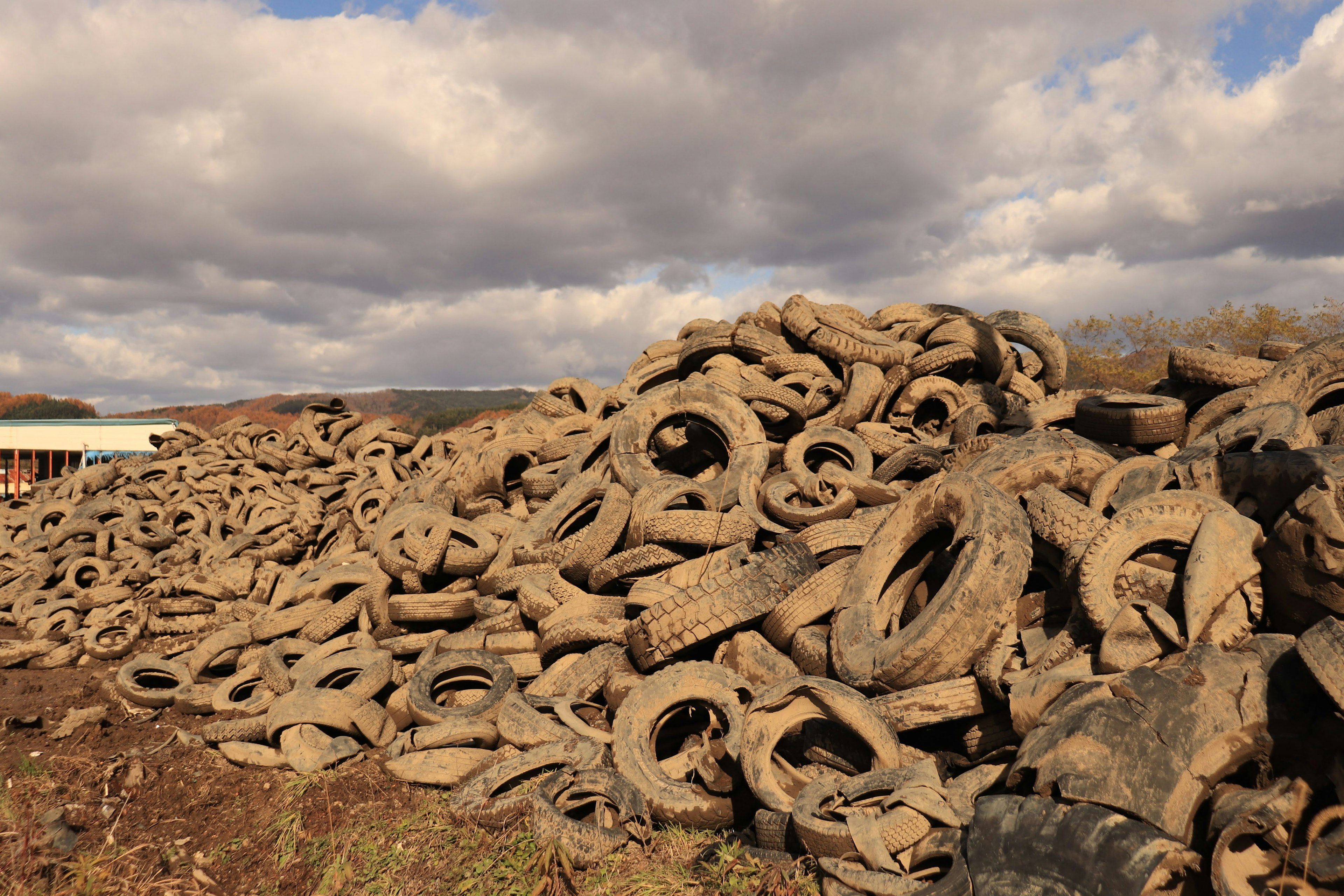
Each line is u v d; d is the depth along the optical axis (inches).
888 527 263.3
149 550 555.2
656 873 194.2
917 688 203.8
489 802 223.9
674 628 252.7
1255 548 184.4
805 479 366.0
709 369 487.5
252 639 379.9
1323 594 169.6
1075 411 395.2
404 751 273.6
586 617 295.6
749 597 255.6
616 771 224.8
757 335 481.7
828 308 527.5
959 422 429.1
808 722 220.5
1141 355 1374.3
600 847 203.3
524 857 202.8
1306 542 170.7
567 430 527.8
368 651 327.3
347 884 210.2
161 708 348.8
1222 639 169.0
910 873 162.6
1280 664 154.8
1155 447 351.3
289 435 737.0
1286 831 140.1
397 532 392.2
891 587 259.8
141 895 207.5
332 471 652.1
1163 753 146.5
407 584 355.6
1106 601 197.0
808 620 258.2
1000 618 208.8
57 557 543.2
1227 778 151.9
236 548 519.5
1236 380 360.2
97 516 603.2
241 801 259.0
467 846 216.4
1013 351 522.6
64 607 471.5
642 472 366.0
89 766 280.5
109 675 385.4
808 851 176.7
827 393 447.5
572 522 387.5
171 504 621.6
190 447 763.4
